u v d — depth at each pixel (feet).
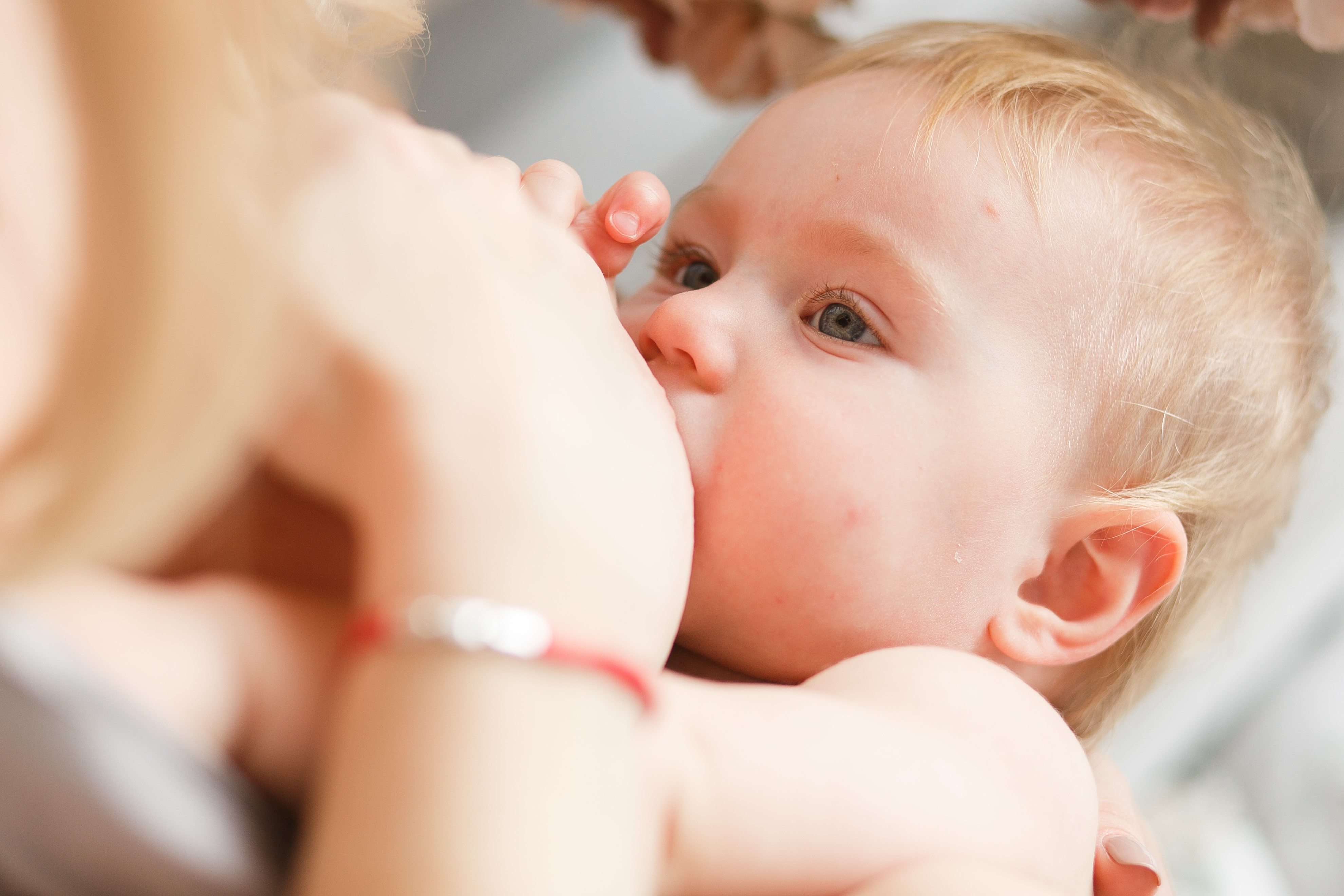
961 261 2.81
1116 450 2.97
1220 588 3.69
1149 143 3.18
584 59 6.25
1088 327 2.90
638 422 1.62
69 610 1.17
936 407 2.72
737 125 6.24
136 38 1.16
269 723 1.29
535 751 1.21
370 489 1.34
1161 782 5.69
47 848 1.06
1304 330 3.62
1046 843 2.02
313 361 1.32
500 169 2.35
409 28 2.61
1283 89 4.34
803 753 1.69
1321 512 4.97
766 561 2.61
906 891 1.64
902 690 2.12
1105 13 4.78
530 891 1.16
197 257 1.17
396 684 1.22
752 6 4.05
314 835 1.18
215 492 1.33
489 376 1.41
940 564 2.72
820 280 2.83
